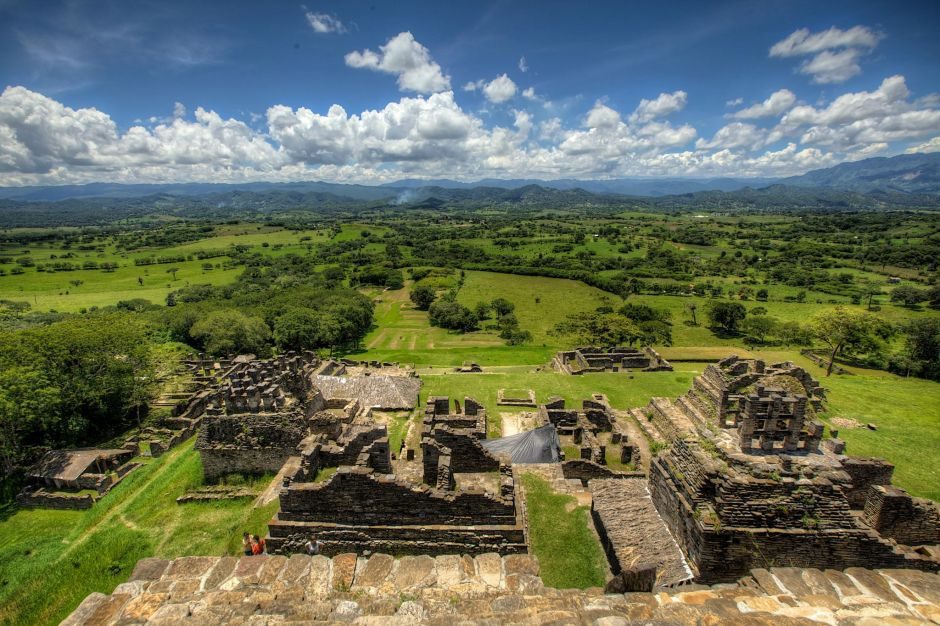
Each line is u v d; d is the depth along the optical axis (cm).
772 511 1822
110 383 5138
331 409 4019
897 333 8131
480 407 4003
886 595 1171
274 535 2262
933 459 3184
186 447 4572
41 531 3312
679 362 7169
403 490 2192
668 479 2167
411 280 19738
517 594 1237
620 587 1340
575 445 3750
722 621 1005
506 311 13912
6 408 4088
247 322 9556
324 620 1055
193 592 1253
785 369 4016
